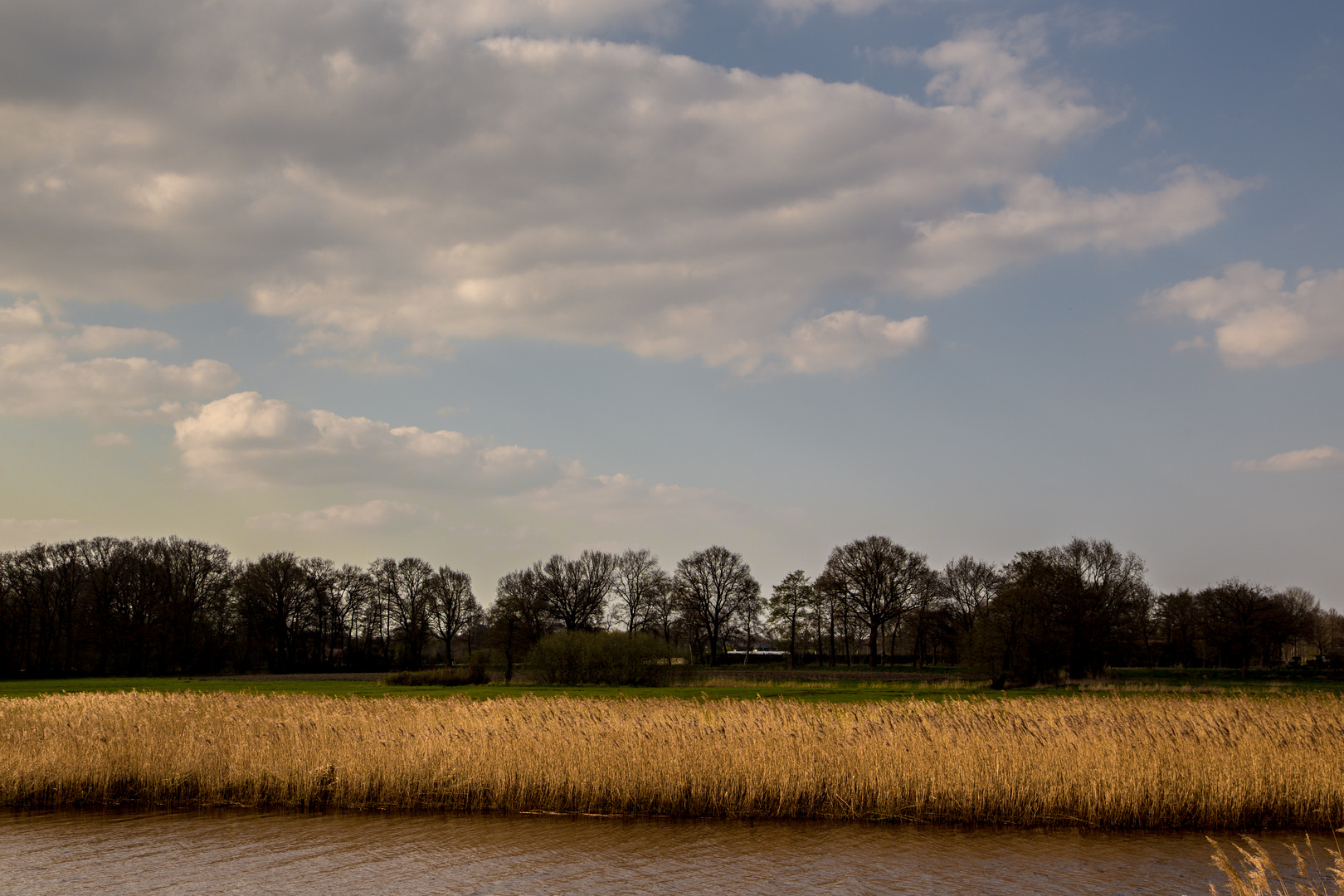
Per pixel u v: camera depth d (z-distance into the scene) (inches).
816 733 658.2
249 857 512.1
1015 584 2028.8
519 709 805.2
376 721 768.9
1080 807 583.5
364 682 2333.9
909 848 528.7
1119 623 2241.6
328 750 677.3
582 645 2036.2
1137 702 855.1
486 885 461.4
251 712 855.7
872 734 652.7
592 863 499.5
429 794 644.1
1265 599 2491.4
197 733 713.6
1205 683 2145.7
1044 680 1973.4
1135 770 587.8
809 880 467.2
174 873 482.9
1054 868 486.9
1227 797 577.9
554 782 626.8
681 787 613.9
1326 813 574.6
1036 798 590.2
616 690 1754.4
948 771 603.8
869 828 576.4
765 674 2373.3
